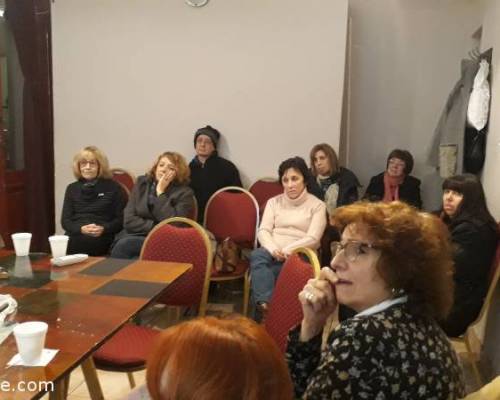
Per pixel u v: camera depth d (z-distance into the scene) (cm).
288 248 308
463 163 355
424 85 417
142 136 421
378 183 402
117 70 417
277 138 402
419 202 390
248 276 325
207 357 61
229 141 409
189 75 408
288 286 180
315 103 393
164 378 61
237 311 352
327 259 321
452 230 251
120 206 363
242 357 62
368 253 110
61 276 198
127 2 407
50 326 149
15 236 227
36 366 124
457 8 403
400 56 418
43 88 457
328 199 375
